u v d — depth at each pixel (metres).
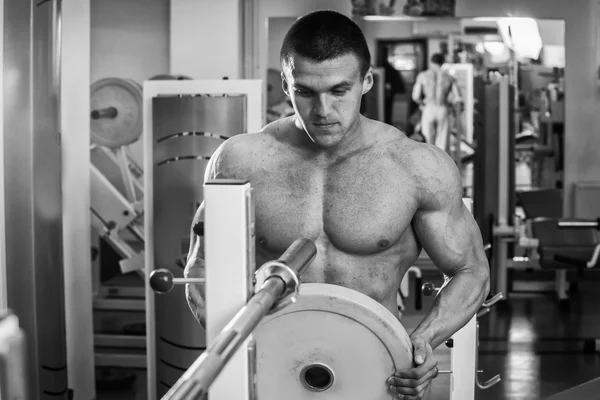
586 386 2.34
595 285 8.40
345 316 1.39
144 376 5.27
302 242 1.15
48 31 3.48
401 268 1.96
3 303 3.26
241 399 1.17
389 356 1.40
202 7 7.22
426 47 8.36
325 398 1.43
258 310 0.97
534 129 8.42
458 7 8.32
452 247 1.90
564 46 8.34
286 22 8.10
